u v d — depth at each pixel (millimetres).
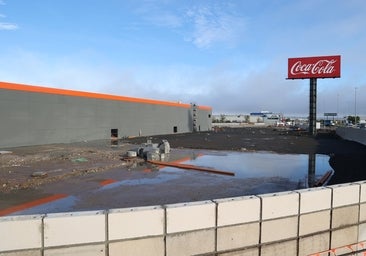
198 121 67500
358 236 4297
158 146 21703
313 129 48250
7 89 24781
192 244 3322
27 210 7789
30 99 27016
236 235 3506
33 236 2895
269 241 3674
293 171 14094
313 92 47875
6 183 10664
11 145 25156
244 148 25672
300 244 3857
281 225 3732
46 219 2912
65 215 2990
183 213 3277
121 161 16625
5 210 7762
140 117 45406
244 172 13750
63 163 15680
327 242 4055
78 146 26672
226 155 20719
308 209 3893
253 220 3582
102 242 3033
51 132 29438
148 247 3172
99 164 15398
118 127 40281
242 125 115500
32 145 27125
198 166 15141
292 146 27906
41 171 13094
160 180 11703
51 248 2930
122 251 3090
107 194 9438
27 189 9969
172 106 55219
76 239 2975
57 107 30141
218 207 3416
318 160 18062
